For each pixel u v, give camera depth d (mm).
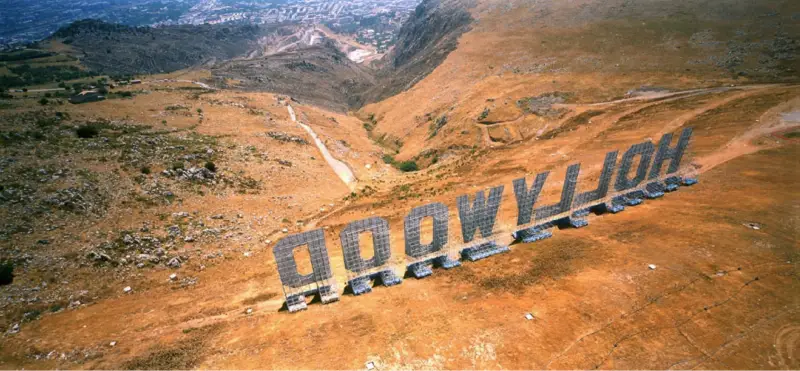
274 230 56125
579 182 62500
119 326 34875
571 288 36156
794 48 97250
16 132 60812
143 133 75250
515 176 69875
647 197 53781
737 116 74125
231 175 67938
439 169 85062
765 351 28531
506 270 40688
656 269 37531
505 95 108250
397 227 55375
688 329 30672
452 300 36406
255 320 35750
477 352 29703
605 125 84938
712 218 45312
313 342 31734
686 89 93688
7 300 35375
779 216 43625
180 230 50469
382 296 38375
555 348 29688
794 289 33719
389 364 29000
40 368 29734
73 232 44625
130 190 54875
